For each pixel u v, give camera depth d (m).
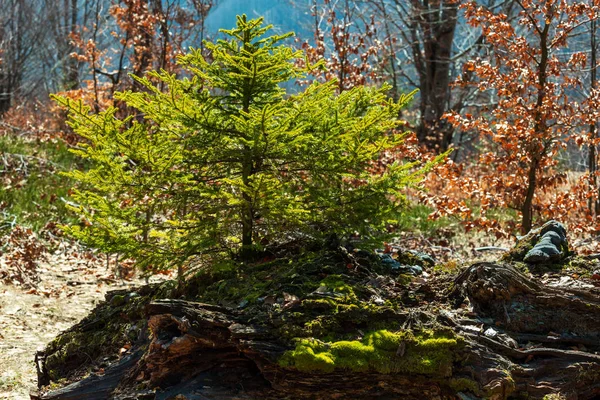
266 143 4.08
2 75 23.00
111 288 7.94
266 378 3.51
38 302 7.18
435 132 15.09
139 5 13.09
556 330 3.72
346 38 9.95
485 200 7.30
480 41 17.03
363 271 4.37
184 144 4.43
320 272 4.26
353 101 4.66
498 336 3.61
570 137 7.29
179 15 13.43
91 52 13.65
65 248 9.12
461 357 3.47
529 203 7.23
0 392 4.93
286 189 4.49
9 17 24.75
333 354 3.46
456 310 3.82
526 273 4.17
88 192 4.36
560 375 3.50
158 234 4.58
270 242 4.82
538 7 7.13
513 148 7.07
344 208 4.43
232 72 4.38
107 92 14.75
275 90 4.52
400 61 19.36
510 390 3.38
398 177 4.52
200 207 4.52
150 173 4.34
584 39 12.80
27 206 10.02
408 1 17.75
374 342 3.52
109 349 4.39
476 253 7.97
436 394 3.43
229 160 4.46
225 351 3.65
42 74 25.77
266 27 4.38
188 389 3.54
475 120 7.38
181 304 3.72
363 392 3.46
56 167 11.96
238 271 4.40
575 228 7.38
